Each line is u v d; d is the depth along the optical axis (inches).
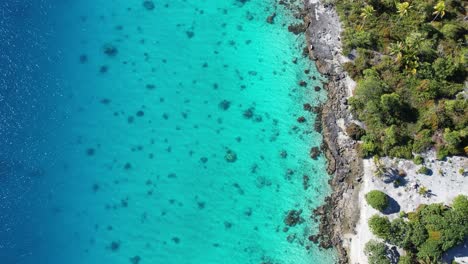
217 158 1722.4
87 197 1685.5
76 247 1614.2
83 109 1825.8
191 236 1612.9
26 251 1609.3
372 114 1678.2
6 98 1830.7
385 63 1753.2
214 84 1847.9
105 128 1793.8
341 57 1819.6
